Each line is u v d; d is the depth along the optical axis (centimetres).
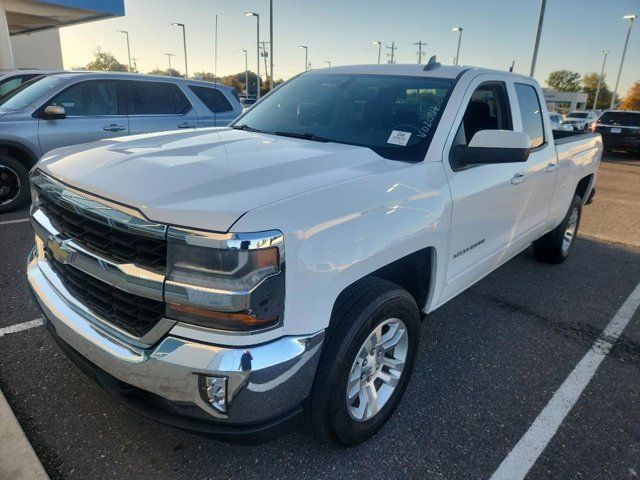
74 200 204
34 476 213
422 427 266
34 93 655
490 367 330
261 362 180
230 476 226
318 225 191
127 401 201
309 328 192
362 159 254
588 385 315
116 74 696
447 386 305
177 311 180
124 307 196
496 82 338
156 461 231
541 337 376
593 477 239
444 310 414
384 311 225
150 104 721
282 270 179
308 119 326
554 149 420
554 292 466
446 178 269
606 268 544
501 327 389
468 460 244
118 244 191
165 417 195
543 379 320
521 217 375
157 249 179
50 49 2881
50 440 238
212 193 188
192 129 337
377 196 222
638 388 316
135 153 239
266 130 330
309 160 238
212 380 181
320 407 212
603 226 740
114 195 192
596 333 388
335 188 210
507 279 495
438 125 281
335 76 362
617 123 1773
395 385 257
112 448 237
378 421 249
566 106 7719
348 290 223
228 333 177
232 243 168
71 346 219
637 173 1368
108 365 198
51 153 269
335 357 209
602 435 268
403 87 318
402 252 233
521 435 265
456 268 296
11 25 2286
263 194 191
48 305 226
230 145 265
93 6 1788
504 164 326
